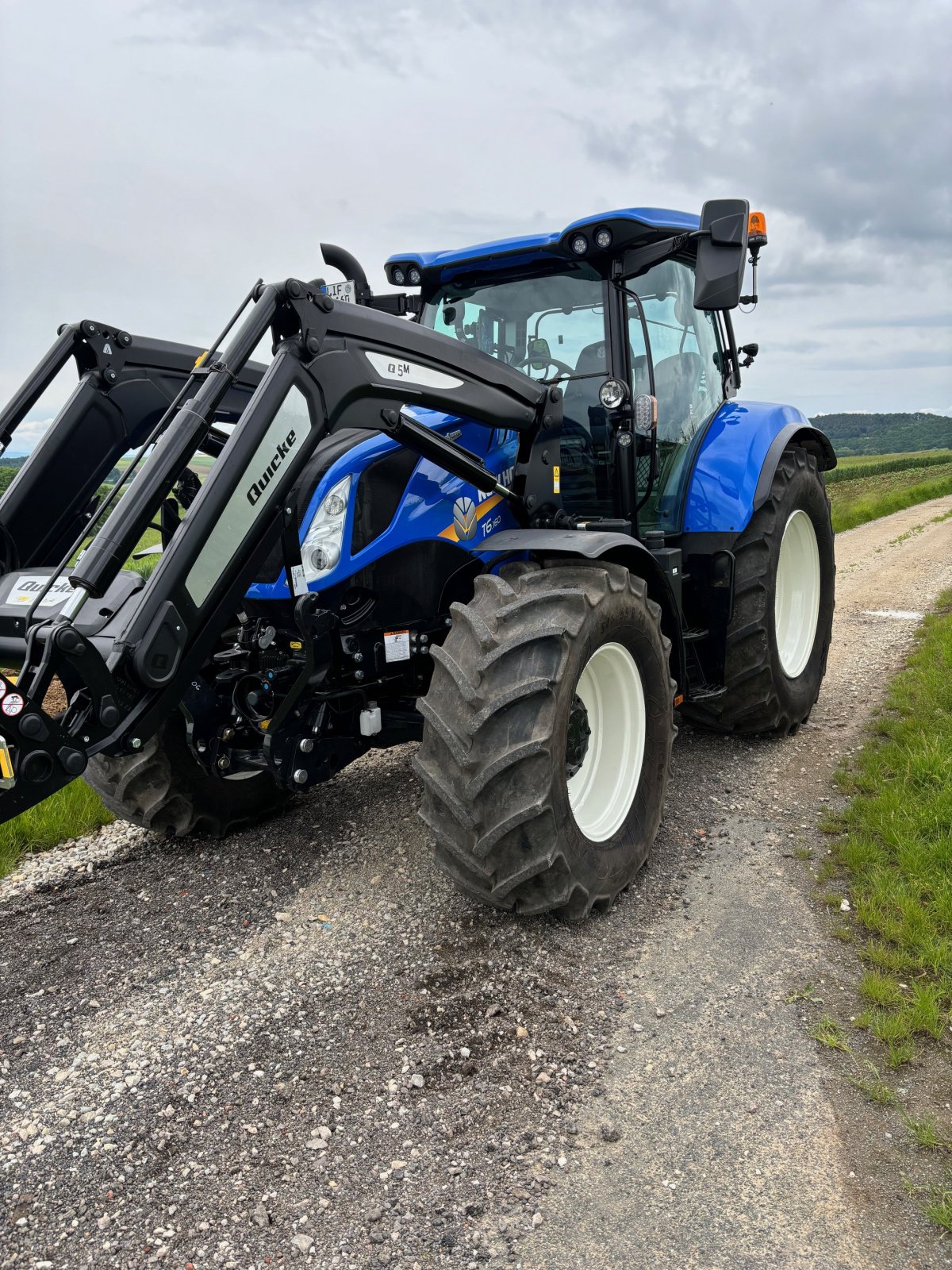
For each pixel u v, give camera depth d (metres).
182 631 2.39
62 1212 1.91
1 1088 2.29
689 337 4.40
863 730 4.91
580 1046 2.42
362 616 3.12
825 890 3.21
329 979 2.72
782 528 4.49
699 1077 2.29
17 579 2.72
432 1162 2.03
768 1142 2.07
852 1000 2.57
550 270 3.94
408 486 3.15
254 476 2.53
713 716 4.61
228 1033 2.48
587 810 3.17
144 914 3.14
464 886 2.85
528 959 2.81
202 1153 2.06
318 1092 2.25
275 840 3.73
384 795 4.17
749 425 4.51
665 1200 1.92
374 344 2.85
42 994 2.69
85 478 3.20
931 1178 1.96
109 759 3.54
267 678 3.14
